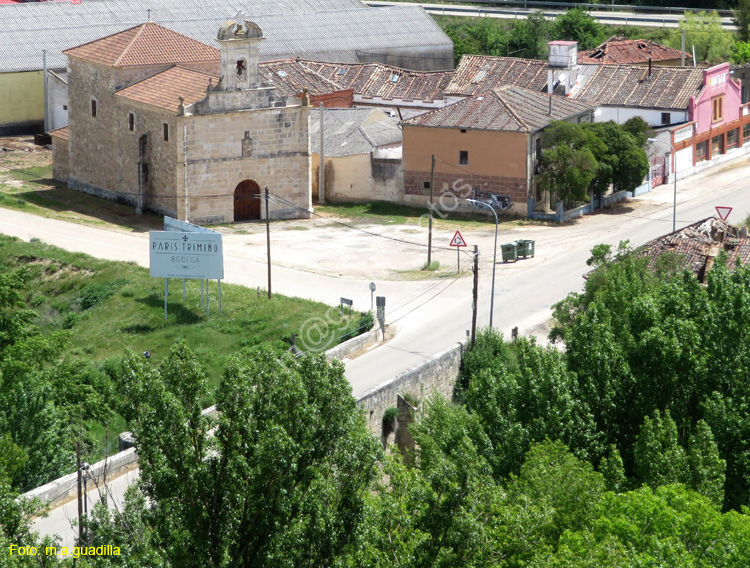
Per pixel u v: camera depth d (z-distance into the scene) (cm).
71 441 4294
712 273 4878
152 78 8362
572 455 3747
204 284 6556
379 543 3103
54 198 8662
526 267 7000
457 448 3650
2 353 4856
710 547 3188
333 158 8606
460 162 8331
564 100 8844
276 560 2978
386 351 5619
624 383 4416
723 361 4503
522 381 4312
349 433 3167
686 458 3881
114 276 6888
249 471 3028
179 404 3039
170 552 2961
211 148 7875
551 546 3281
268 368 3169
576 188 8044
